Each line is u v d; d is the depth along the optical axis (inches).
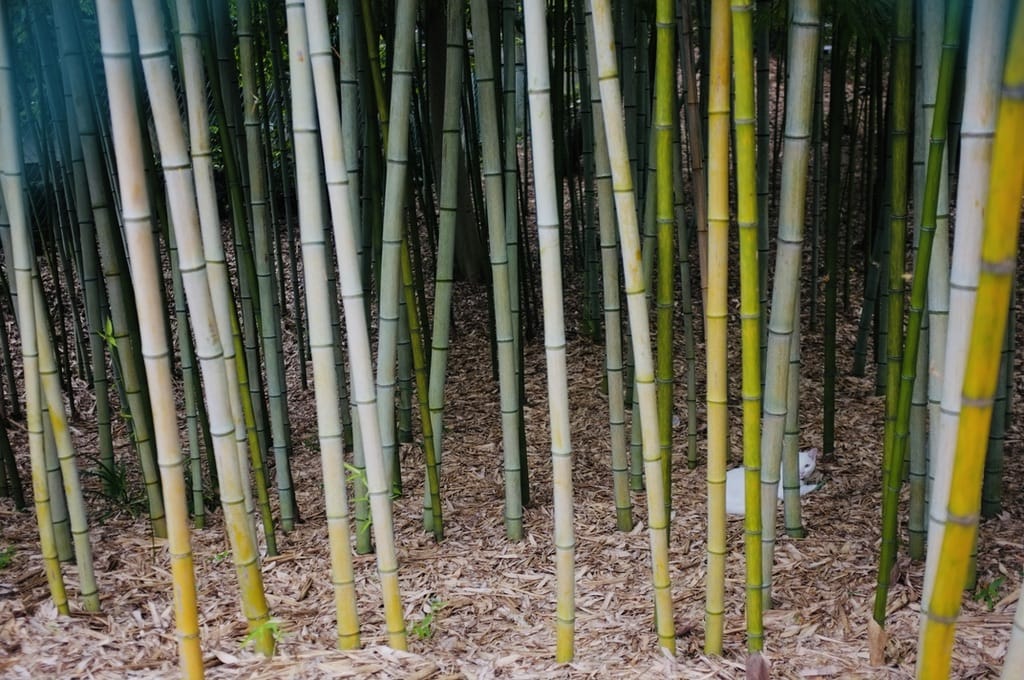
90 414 178.9
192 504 130.8
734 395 166.7
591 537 116.7
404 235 106.1
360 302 76.2
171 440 69.1
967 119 52.5
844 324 202.1
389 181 97.7
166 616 97.3
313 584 106.2
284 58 215.0
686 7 91.5
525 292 198.8
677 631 90.0
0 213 109.8
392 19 150.2
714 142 67.7
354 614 84.4
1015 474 127.6
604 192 106.3
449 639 92.1
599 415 161.8
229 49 132.9
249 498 107.8
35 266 91.7
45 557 95.0
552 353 75.6
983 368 46.1
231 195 121.2
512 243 117.9
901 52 82.0
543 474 139.5
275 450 122.5
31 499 138.5
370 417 78.7
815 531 113.2
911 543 102.1
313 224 74.7
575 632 92.2
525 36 69.6
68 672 85.1
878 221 166.6
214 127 256.8
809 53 68.4
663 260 93.4
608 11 67.5
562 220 175.9
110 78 61.7
